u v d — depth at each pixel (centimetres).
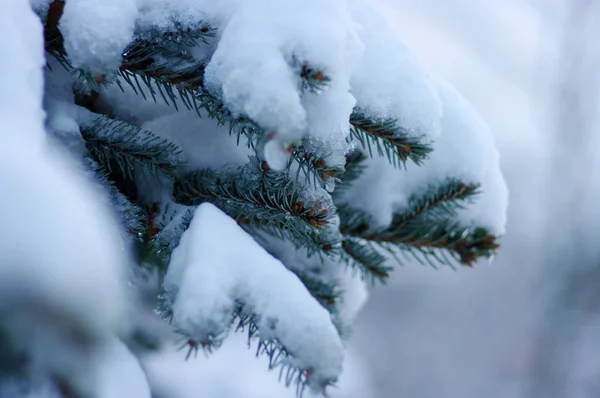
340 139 123
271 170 129
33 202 95
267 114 119
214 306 120
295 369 121
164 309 124
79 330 90
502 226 141
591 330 520
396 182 140
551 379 502
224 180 132
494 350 578
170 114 134
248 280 122
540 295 545
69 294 88
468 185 139
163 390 166
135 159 129
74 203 101
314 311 122
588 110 551
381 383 547
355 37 124
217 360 251
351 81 129
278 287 122
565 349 508
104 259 96
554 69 573
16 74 117
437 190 140
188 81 127
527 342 561
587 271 521
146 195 133
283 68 120
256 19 122
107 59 122
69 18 122
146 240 135
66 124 126
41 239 90
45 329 86
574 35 565
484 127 142
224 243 123
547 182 552
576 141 546
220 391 237
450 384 548
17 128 115
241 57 121
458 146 139
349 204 141
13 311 83
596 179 539
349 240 140
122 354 121
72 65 124
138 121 133
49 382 89
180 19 125
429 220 140
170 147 130
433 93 130
